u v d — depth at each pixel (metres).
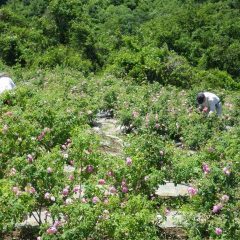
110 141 11.27
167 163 7.48
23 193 5.72
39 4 55.91
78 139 6.65
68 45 39.12
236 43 55.81
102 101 16.02
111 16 69.06
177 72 31.33
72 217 5.48
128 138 7.71
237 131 11.47
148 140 7.43
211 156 7.97
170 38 56.50
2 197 5.56
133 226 5.38
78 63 32.97
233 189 6.21
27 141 7.34
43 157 6.39
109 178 6.47
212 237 5.80
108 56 39.41
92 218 5.41
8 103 9.97
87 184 6.03
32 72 23.91
